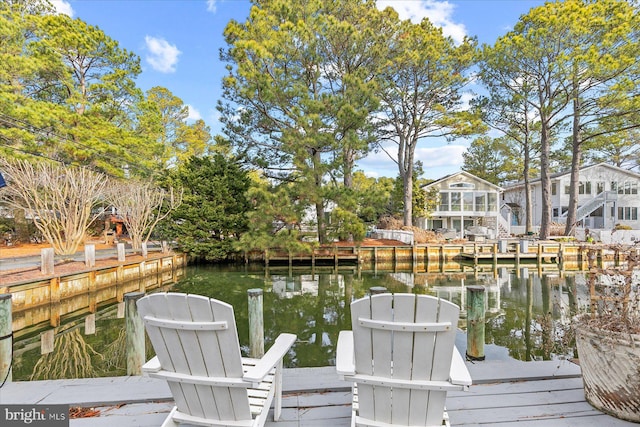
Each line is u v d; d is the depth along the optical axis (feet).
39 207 32.45
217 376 4.65
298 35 36.37
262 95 35.40
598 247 7.22
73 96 46.93
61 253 31.17
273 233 38.58
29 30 44.24
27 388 7.20
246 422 4.80
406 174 58.13
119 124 54.44
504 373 7.61
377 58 43.88
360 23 45.37
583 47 42.63
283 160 42.75
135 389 7.11
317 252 41.81
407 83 52.11
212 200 40.91
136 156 49.52
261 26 37.29
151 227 39.63
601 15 42.24
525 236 57.67
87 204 33.14
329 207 38.88
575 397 6.65
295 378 7.59
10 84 41.04
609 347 5.69
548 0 45.60
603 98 43.80
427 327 4.15
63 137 42.83
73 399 6.70
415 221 70.08
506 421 5.82
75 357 14.28
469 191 70.03
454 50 49.78
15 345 15.78
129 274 28.32
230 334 4.40
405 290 27.58
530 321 17.79
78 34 46.62
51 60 43.01
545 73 46.68
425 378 4.43
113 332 17.66
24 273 21.53
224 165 41.98
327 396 6.91
